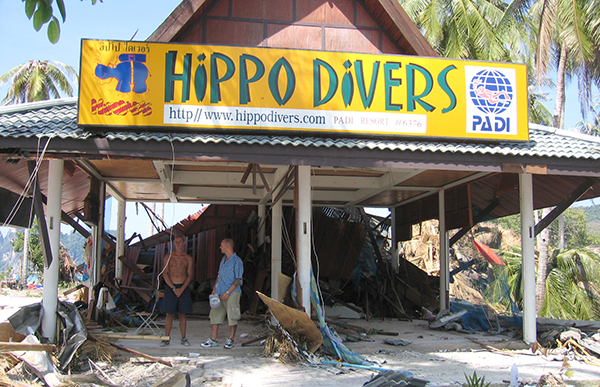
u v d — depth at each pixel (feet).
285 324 22.95
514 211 39.27
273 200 33.37
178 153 21.90
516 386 18.79
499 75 25.57
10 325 19.56
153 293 36.01
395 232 47.29
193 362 21.76
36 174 21.27
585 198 33.53
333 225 43.47
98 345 21.45
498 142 25.41
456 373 21.09
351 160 22.95
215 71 23.44
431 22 63.87
